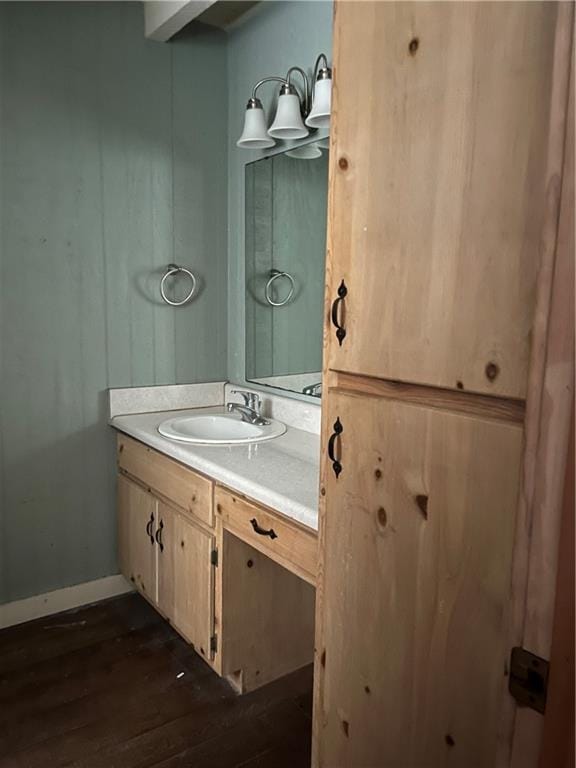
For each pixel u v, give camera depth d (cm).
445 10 87
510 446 83
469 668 92
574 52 63
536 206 77
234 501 184
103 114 237
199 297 270
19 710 195
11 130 219
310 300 230
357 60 103
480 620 90
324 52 214
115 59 237
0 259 222
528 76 77
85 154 235
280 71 235
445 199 89
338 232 110
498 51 80
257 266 258
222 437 250
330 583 121
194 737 185
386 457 104
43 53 222
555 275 65
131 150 245
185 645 233
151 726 190
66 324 239
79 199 236
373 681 112
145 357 260
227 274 277
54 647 229
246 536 180
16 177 222
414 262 95
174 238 260
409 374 98
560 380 64
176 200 259
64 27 226
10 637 235
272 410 250
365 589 112
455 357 90
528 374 77
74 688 206
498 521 86
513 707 69
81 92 231
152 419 251
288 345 243
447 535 94
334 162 110
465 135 85
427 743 101
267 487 168
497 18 80
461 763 96
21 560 242
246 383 271
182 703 201
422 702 102
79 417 248
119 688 207
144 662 222
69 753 177
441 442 94
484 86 82
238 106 261
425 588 99
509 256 81
